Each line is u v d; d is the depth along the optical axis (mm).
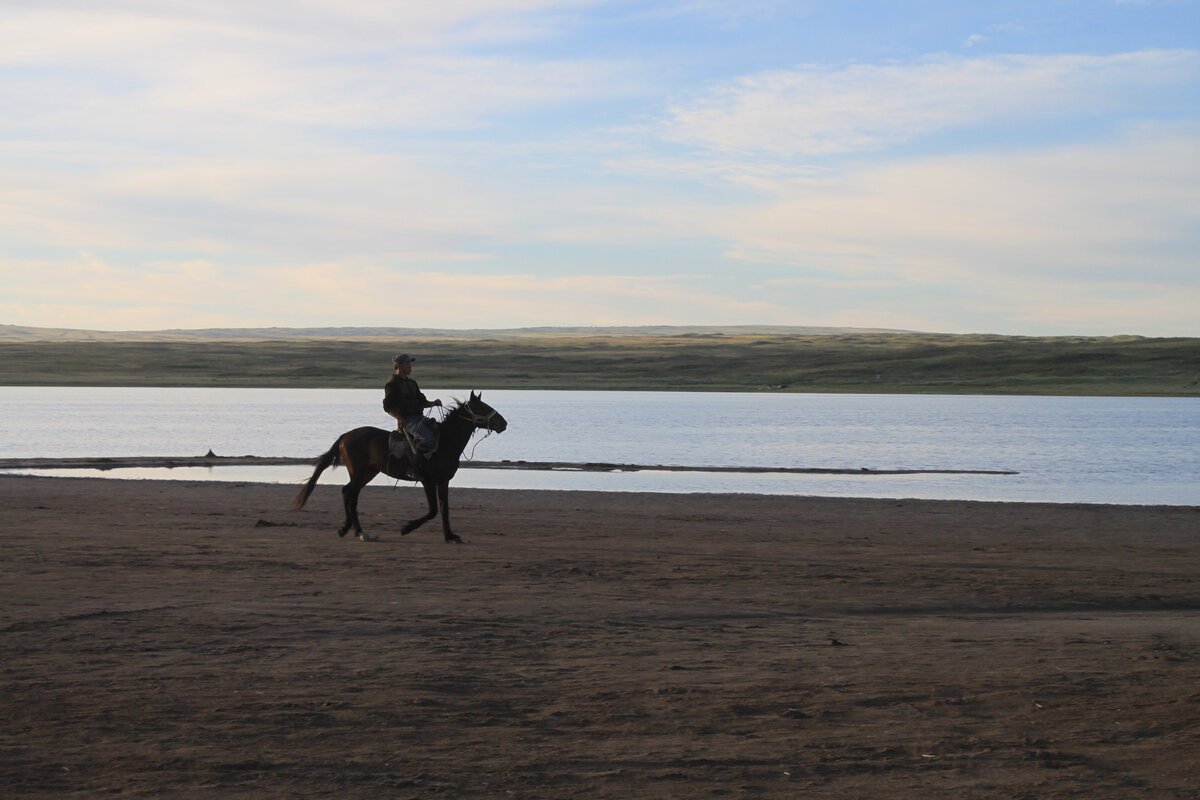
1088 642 10383
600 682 8602
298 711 7602
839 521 22797
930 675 8906
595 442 53625
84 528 19172
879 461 43625
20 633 10078
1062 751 6875
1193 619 11977
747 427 67312
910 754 6816
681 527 21359
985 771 6500
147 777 6180
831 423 72562
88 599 11953
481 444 52094
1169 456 45656
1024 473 38156
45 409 85062
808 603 12789
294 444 51750
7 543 16812
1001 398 131750
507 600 12492
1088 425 71125
